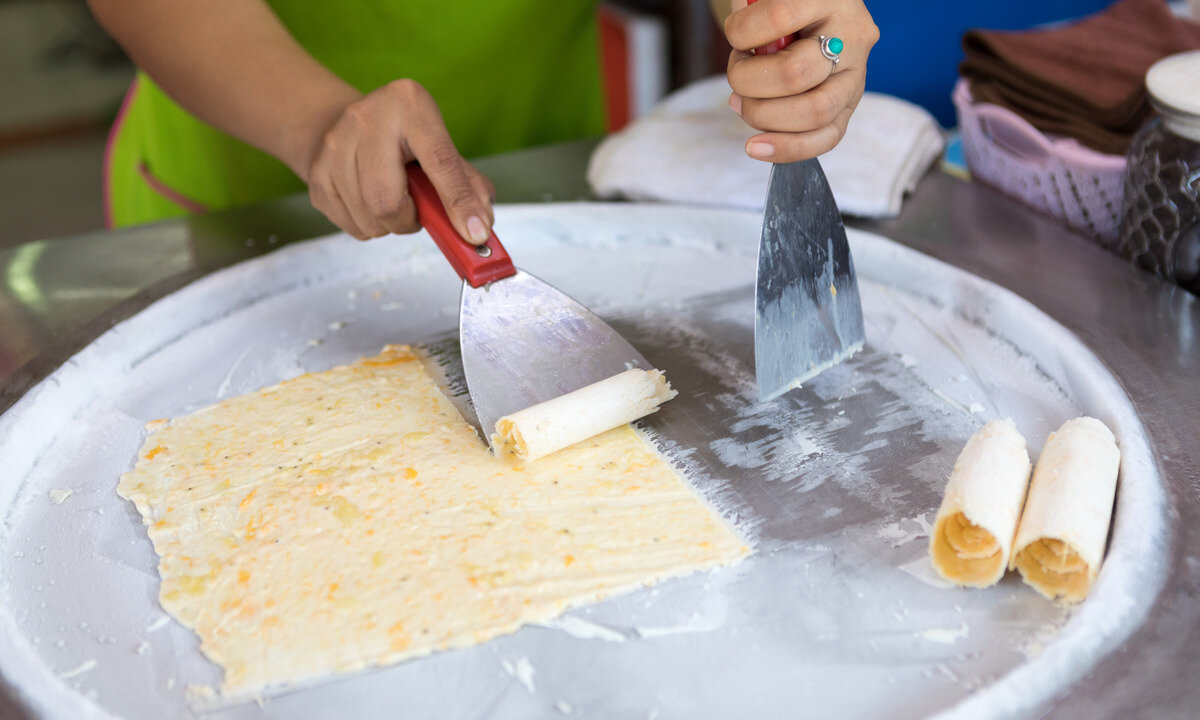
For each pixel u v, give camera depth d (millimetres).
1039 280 979
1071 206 1074
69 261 1100
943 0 1762
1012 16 1819
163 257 1107
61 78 4379
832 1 728
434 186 851
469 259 841
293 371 935
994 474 658
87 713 577
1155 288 951
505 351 834
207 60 1047
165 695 615
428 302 1046
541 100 1575
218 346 974
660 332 974
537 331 853
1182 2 1496
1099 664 573
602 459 787
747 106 754
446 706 604
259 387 913
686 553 698
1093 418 746
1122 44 1143
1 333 971
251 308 1031
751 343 948
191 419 857
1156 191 918
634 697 604
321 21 1351
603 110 1694
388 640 640
